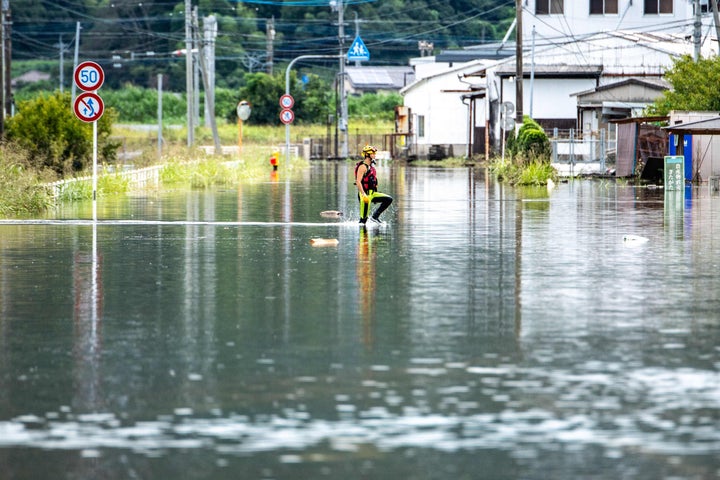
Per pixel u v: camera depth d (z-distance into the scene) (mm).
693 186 105750
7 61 175625
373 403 22516
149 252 49812
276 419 21375
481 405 22312
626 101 159250
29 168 82312
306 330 30594
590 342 28844
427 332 30281
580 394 23219
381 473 18203
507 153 140750
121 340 29234
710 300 35750
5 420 21438
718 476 18016
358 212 74312
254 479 17969
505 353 27438
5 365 26234
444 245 52750
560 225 63438
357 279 40906
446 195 93562
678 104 128875
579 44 188750
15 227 62125
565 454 19125
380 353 27484
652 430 20531
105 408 22281
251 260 46812
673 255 48375
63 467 18609
